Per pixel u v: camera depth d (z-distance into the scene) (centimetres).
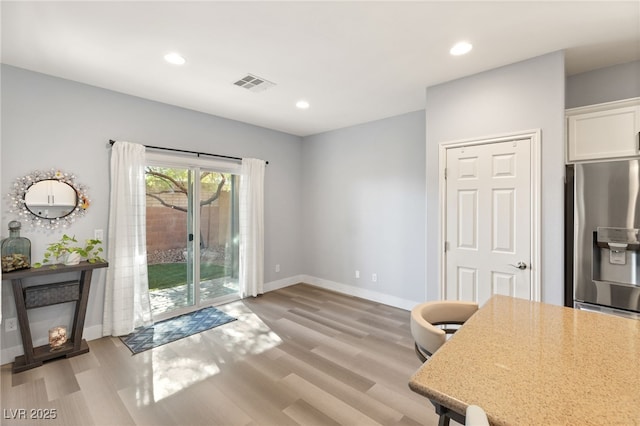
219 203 424
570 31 211
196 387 223
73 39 222
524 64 251
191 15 194
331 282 492
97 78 288
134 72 276
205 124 398
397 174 409
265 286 480
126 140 328
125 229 315
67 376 236
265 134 475
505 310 149
